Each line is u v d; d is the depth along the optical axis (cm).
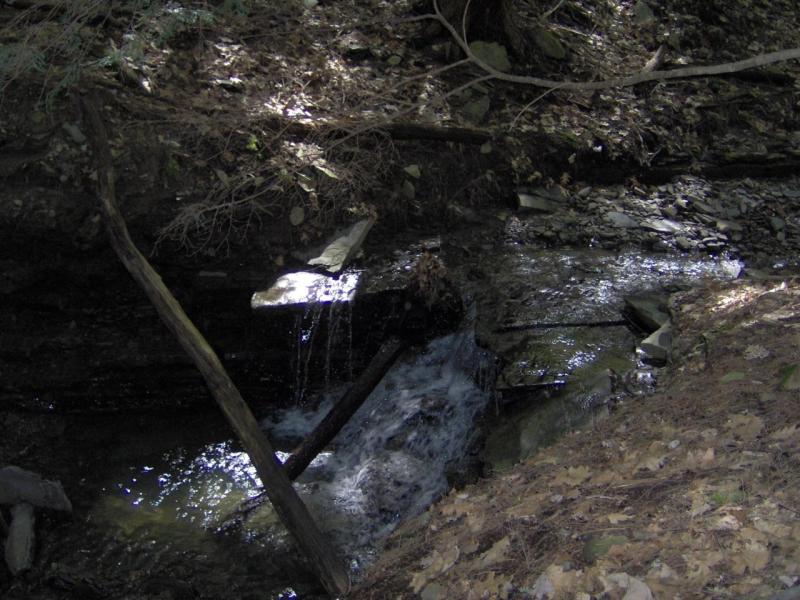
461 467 378
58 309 449
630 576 228
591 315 420
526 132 531
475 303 436
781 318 367
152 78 488
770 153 570
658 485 268
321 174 476
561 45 593
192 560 359
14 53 428
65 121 454
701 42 647
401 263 456
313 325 430
